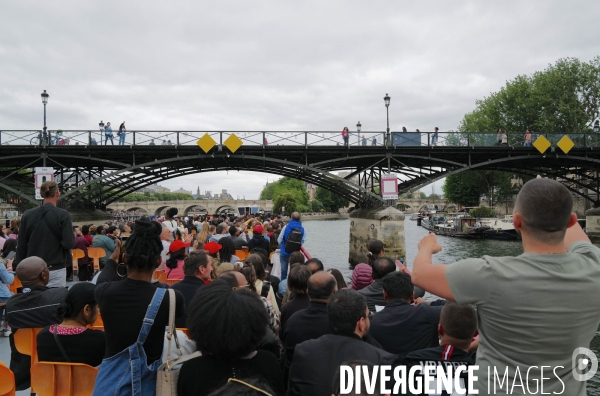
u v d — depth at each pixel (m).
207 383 2.40
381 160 27.36
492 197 63.56
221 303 2.43
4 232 13.34
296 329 3.75
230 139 24.78
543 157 28.09
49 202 5.75
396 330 3.91
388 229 26.80
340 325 2.96
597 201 37.31
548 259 1.96
